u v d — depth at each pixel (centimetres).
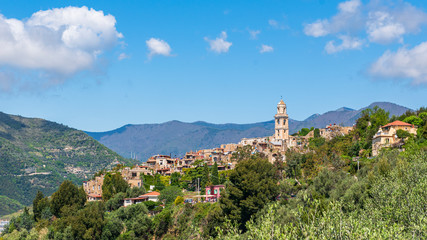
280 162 18425
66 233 15200
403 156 12069
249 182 12456
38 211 18500
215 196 16675
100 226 15638
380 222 6103
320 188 11962
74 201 18200
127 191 19562
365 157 17112
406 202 7131
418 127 17475
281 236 5444
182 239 13900
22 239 16512
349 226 5734
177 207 16050
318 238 5466
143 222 15512
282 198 12231
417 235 5938
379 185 8431
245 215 12331
